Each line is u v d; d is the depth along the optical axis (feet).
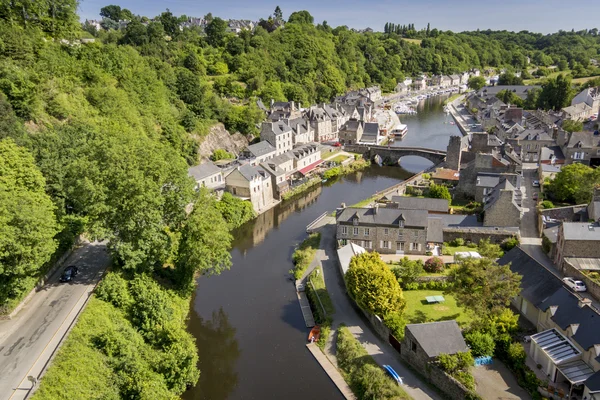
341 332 172.35
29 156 170.60
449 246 238.27
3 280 145.89
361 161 439.22
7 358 128.67
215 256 192.24
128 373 135.54
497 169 296.71
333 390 149.79
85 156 180.86
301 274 221.46
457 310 179.42
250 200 307.99
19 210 143.13
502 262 192.95
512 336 159.53
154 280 184.14
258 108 484.74
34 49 290.97
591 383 123.13
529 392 135.03
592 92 594.24
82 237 216.54
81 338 138.92
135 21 592.19
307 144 428.56
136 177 167.02
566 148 362.12
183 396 149.18
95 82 326.24
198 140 388.57
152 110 358.23
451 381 135.85
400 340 158.71
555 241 215.92
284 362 163.53
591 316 141.28
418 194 317.63
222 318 190.29
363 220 232.73
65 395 120.26
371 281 171.12
